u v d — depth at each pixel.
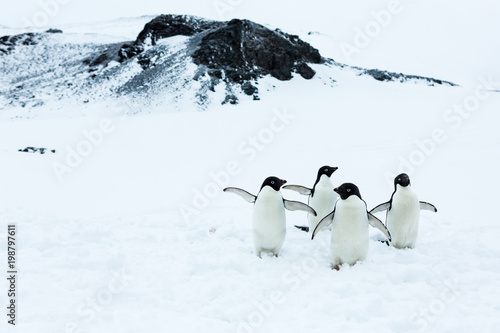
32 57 70.50
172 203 9.68
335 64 62.03
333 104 41.16
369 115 33.09
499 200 9.66
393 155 17.02
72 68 63.75
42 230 7.16
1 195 10.55
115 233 7.07
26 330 4.12
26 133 26.98
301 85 51.31
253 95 45.41
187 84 45.00
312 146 20.33
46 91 49.84
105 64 58.78
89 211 8.78
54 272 5.48
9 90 55.06
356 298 4.85
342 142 21.28
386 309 4.66
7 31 99.62
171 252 6.26
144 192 11.12
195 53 49.50
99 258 5.95
